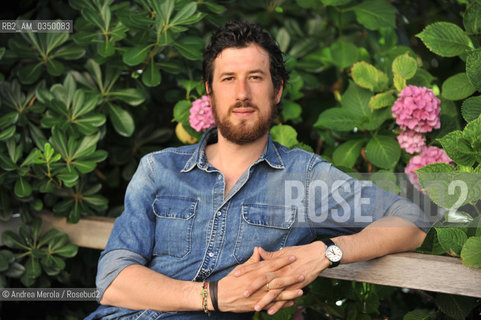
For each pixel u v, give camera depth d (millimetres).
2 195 2236
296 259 1576
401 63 2092
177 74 2504
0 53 2193
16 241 2246
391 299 2475
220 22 2395
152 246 1748
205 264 1674
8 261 2248
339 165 2053
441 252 1793
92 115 2215
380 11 2434
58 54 2336
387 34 2518
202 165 1743
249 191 1701
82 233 2256
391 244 1643
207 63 1763
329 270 1795
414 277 1674
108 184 2592
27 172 2189
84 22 2340
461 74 1993
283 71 1791
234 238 1670
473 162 1651
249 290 1524
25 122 2279
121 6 2404
